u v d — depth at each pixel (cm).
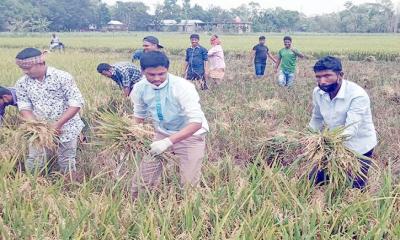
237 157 654
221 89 1218
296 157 479
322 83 436
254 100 1031
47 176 504
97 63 1814
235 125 766
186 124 459
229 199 417
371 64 2152
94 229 378
